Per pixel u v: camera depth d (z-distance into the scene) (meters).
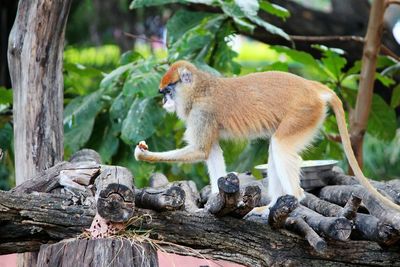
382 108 16.20
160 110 14.56
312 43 18.97
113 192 8.39
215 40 15.11
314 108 10.47
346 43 19.06
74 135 14.75
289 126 10.37
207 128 10.76
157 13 23.38
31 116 11.14
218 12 16.80
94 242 8.30
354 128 15.53
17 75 11.27
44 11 11.10
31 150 11.11
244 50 32.41
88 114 14.94
